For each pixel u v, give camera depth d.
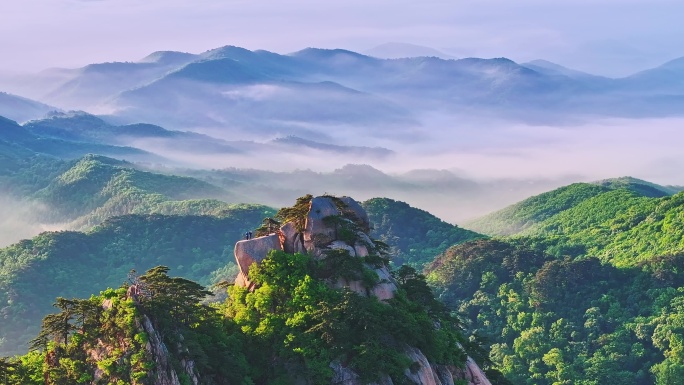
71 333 125.44
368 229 165.00
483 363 170.50
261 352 134.25
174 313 125.31
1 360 122.88
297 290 138.00
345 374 130.00
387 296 145.00
